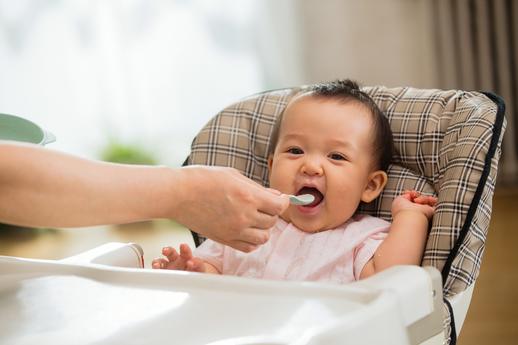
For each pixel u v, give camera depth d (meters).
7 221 0.74
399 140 1.27
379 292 0.72
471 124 1.14
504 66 3.43
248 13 3.75
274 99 1.39
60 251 3.12
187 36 3.80
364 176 1.24
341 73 3.72
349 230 1.22
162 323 0.70
